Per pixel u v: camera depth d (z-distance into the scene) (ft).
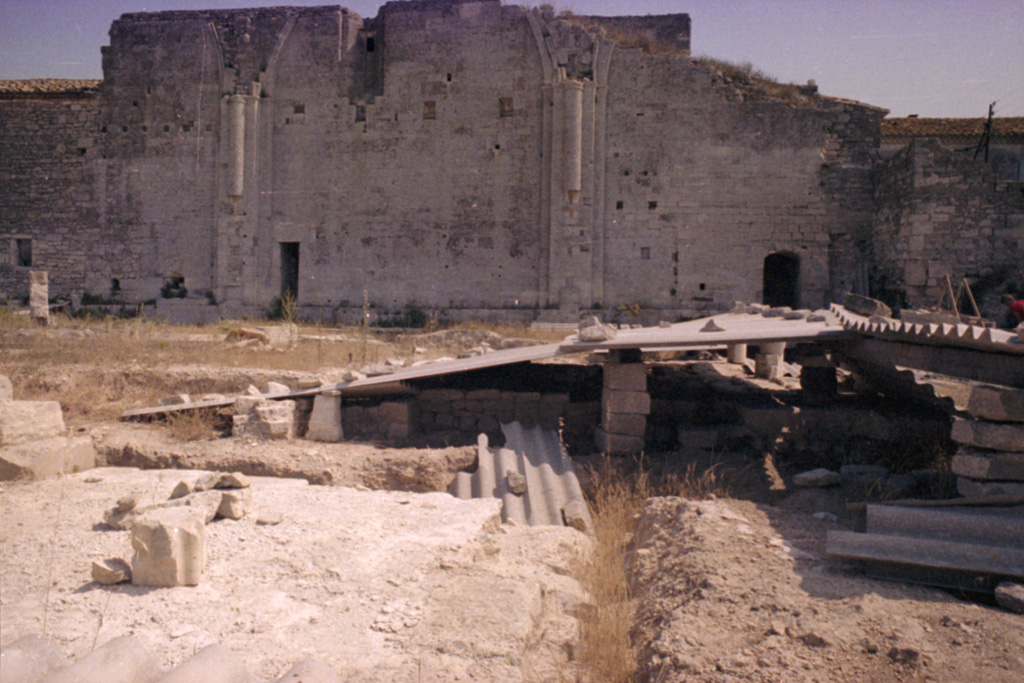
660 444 33.94
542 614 15.47
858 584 15.84
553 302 83.76
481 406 35.73
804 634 13.56
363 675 12.03
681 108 83.30
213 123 90.27
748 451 32.50
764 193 82.58
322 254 89.20
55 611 13.66
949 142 98.07
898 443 31.30
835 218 81.92
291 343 56.75
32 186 93.66
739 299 82.79
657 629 14.70
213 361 46.34
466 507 20.71
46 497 20.76
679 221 83.41
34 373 38.96
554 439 32.27
